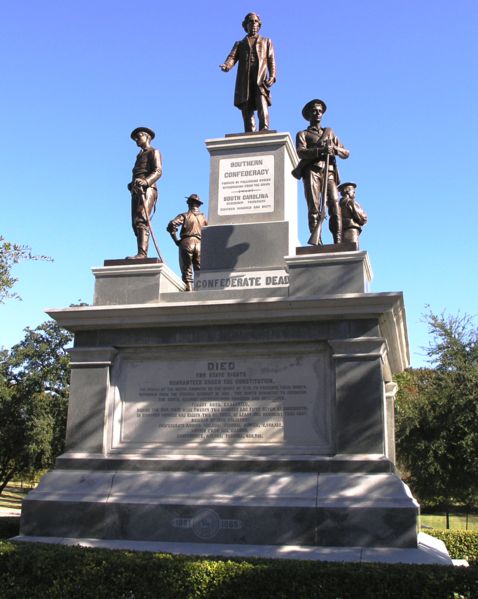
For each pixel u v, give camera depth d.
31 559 7.43
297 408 10.17
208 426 10.45
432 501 28.83
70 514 9.95
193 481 9.87
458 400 23.75
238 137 13.06
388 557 8.36
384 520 8.92
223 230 12.45
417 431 24.84
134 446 10.62
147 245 12.08
